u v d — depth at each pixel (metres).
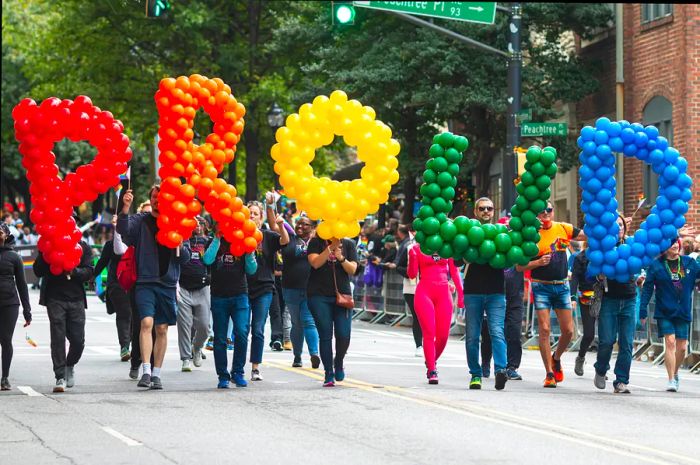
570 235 35.84
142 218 33.31
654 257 34.69
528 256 33.53
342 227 33.38
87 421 27.20
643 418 28.58
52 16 138.62
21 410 29.03
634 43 69.94
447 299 35.81
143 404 30.14
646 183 68.25
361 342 52.09
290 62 104.31
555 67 73.56
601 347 34.59
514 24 54.00
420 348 48.66
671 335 35.53
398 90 75.19
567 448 23.69
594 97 75.50
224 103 34.16
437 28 52.75
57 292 33.25
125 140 33.62
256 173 108.12
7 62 142.88
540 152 33.34
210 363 41.66
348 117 33.44
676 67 65.12
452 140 34.00
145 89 108.62
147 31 106.69
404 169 80.88
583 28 73.75
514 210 33.66
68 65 115.81
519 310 37.38
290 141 33.44
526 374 39.38
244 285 33.94
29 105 33.25
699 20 64.12
